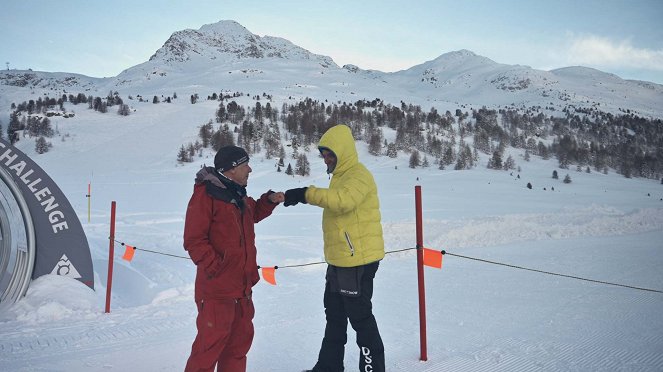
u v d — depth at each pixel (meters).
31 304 6.24
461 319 5.57
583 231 14.27
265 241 13.33
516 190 82.06
